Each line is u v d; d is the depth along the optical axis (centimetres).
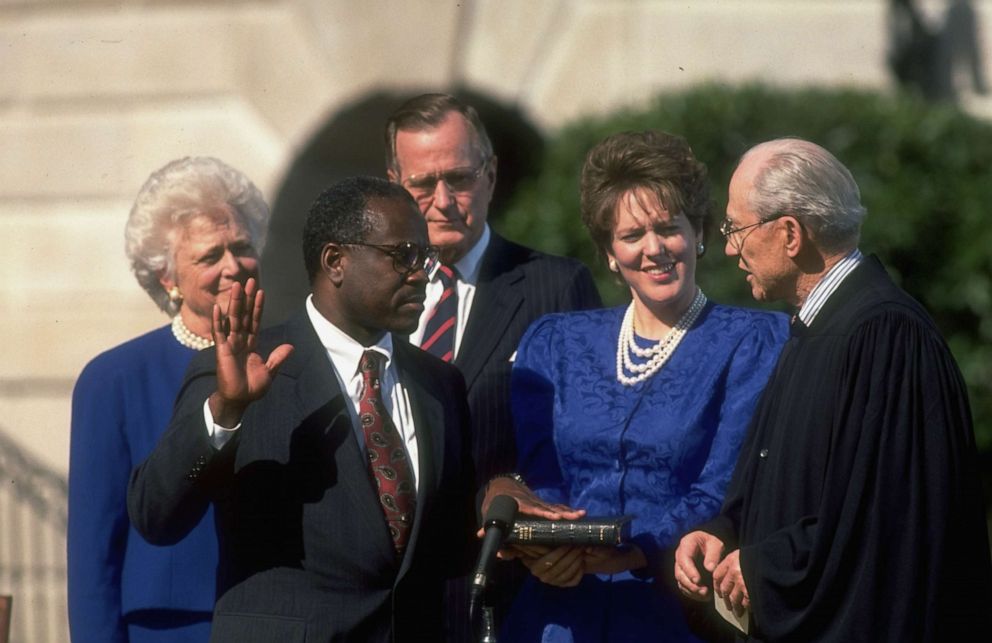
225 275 1073
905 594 897
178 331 1095
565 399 1057
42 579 2273
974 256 2109
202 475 888
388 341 961
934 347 933
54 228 2405
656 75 2366
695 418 1014
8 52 2430
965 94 2581
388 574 910
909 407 917
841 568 909
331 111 2442
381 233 926
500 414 1131
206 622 1045
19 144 2422
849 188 971
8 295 2403
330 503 907
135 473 922
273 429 918
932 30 2617
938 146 2147
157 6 2441
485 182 1170
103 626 1041
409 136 1149
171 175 1099
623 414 1030
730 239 991
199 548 1050
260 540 910
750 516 962
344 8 2441
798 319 978
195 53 2434
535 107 2422
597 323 1083
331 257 938
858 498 909
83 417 1070
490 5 2431
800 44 2370
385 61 2442
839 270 971
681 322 1054
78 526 1052
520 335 1149
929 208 2112
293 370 933
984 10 2588
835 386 937
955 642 914
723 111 2109
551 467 1056
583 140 2155
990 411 2122
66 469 2350
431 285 1162
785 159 972
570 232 2094
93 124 2423
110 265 2389
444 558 952
